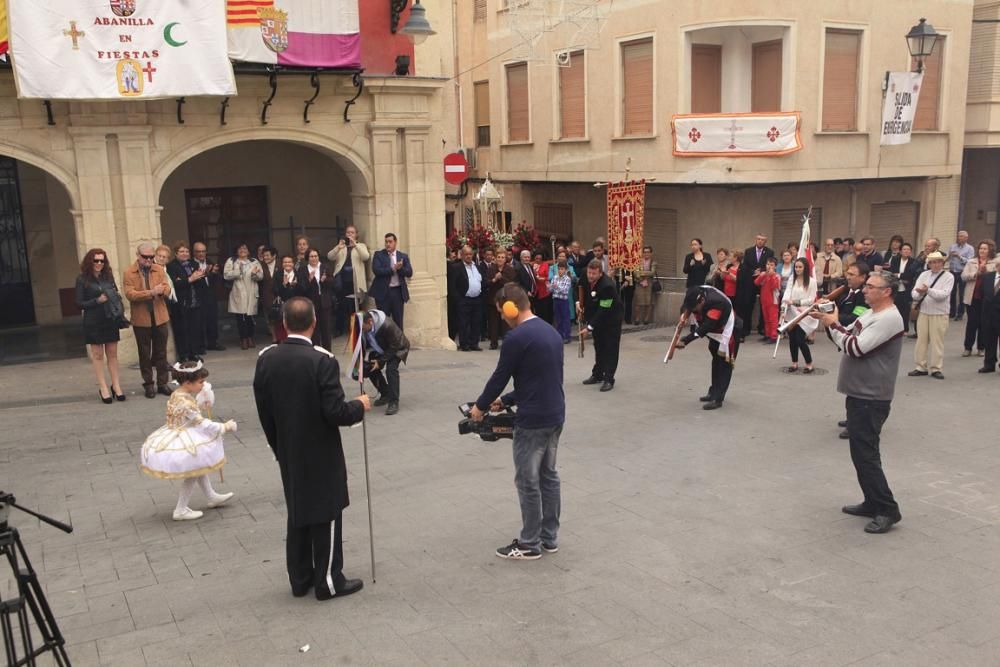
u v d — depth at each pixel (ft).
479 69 78.43
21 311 51.21
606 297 37.19
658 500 23.98
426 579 19.06
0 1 34.88
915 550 20.49
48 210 51.16
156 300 35.55
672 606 17.71
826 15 57.06
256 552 20.92
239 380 39.17
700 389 37.99
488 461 27.68
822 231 62.69
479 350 49.26
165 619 17.49
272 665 15.66
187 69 37.93
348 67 42.57
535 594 18.28
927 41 59.00
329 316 44.65
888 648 16.05
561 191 72.28
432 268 48.65
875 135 60.70
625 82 63.41
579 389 38.22
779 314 50.55
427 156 47.37
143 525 22.80
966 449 28.66
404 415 33.68
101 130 39.45
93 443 29.96
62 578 19.61
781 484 25.27
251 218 55.36
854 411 21.66
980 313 44.19
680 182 59.82
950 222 68.08
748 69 59.57
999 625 16.90
